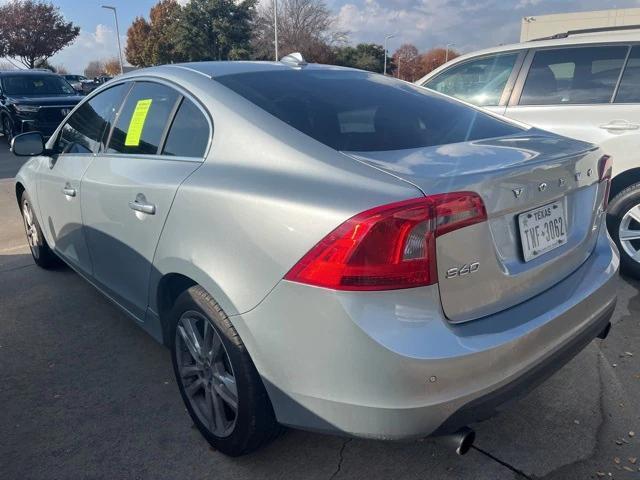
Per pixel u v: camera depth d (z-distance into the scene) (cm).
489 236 190
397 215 172
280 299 190
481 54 491
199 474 234
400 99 278
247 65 289
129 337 351
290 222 189
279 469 236
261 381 212
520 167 199
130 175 273
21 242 555
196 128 252
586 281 233
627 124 406
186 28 4128
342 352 178
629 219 411
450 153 212
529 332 194
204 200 220
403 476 231
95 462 242
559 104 439
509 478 229
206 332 235
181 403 282
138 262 269
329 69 305
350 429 185
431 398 177
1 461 243
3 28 4078
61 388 297
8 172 988
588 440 249
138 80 307
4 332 360
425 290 177
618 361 311
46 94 1370
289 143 216
